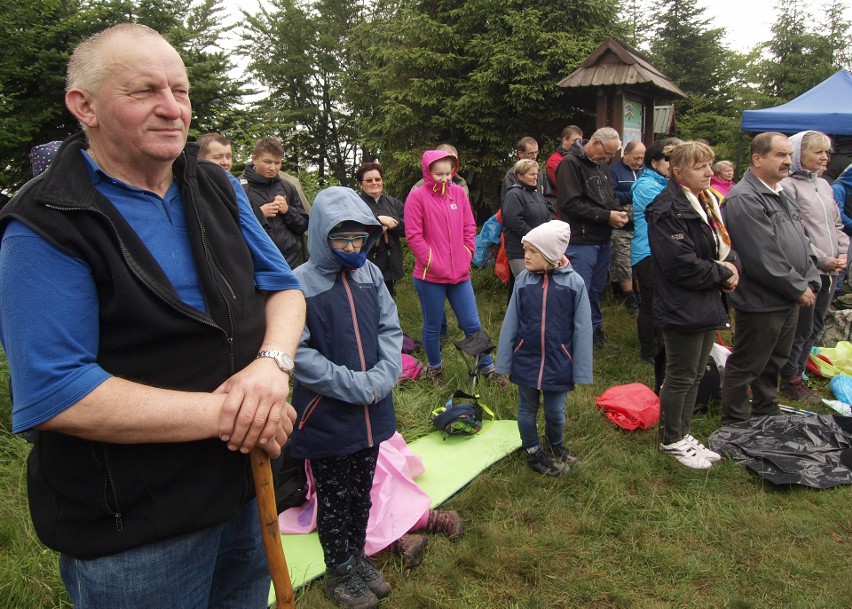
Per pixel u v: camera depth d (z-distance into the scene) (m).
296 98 28.58
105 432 1.09
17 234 1.07
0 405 3.45
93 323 1.13
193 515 1.23
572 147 5.19
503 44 10.23
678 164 3.34
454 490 3.22
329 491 2.35
